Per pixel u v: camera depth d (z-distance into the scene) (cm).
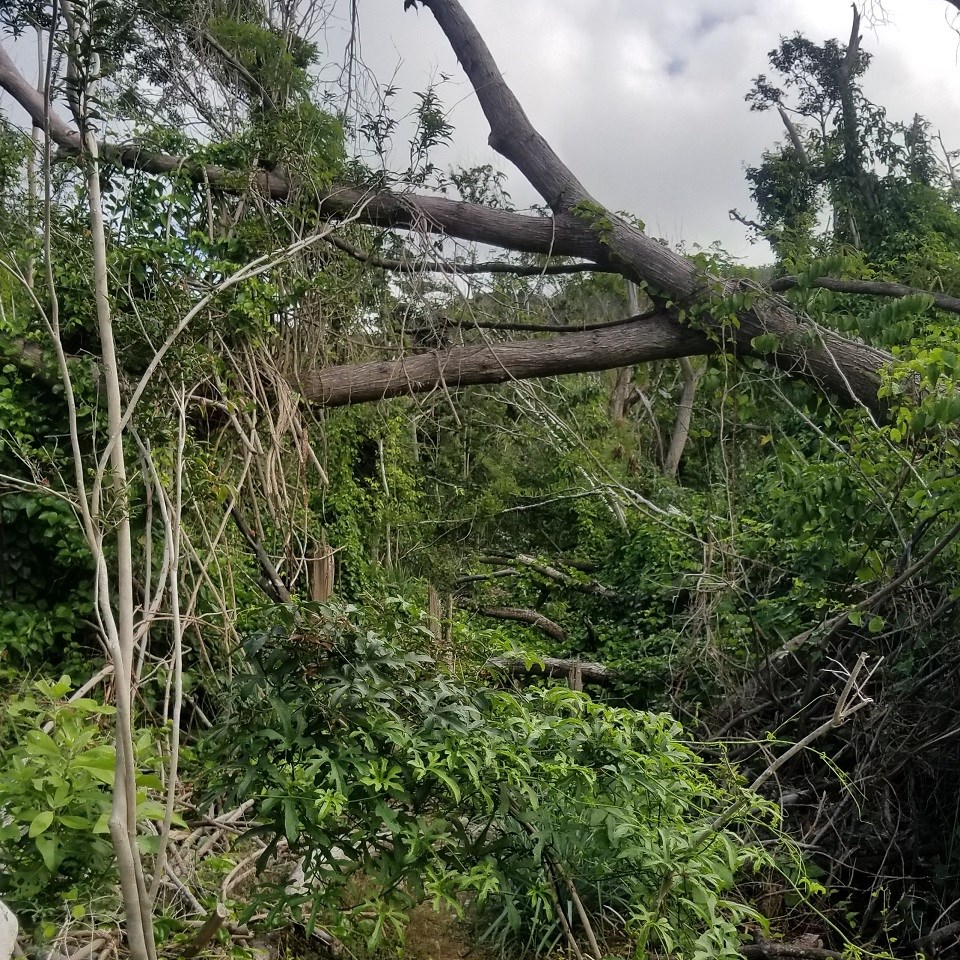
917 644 532
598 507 1280
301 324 738
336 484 995
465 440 1266
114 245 585
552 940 377
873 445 576
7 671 612
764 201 1661
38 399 670
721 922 298
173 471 439
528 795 303
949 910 452
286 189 764
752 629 666
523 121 901
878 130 1429
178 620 291
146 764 321
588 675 803
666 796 325
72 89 289
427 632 347
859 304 1073
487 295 889
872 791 522
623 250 811
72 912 293
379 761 301
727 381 761
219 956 321
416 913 411
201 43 726
